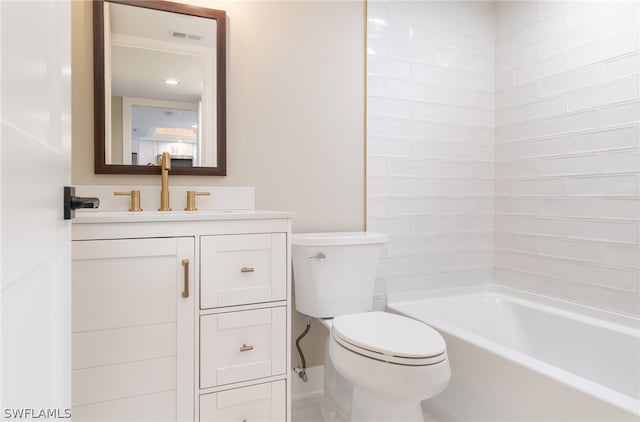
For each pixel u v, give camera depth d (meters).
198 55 1.70
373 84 2.06
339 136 2.00
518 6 2.22
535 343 1.98
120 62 1.59
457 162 2.28
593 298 1.83
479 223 2.34
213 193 1.73
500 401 1.40
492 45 2.37
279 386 1.32
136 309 1.14
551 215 2.03
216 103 1.73
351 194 2.03
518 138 2.22
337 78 1.99
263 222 1.31
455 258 2.28
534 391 1.27
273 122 1.86
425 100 2.19
